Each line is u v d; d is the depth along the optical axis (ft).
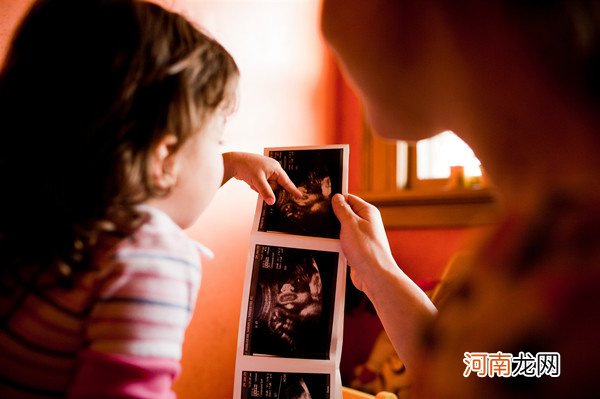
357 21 1.17
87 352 1.51
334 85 7.39
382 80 1.23
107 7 1.85
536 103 0.86
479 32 0.92
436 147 6.97
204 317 5.40
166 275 1.64
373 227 2.72
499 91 0.92
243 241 5.87
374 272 2.59
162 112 1.81
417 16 1.08
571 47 0.80
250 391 2.56
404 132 1.40
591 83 0.80
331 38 1.25
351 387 5.76
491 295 0.86
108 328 1.52
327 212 2.86
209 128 2.12
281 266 2.74
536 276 0.80
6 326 1.66
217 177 2.18
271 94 6.26
